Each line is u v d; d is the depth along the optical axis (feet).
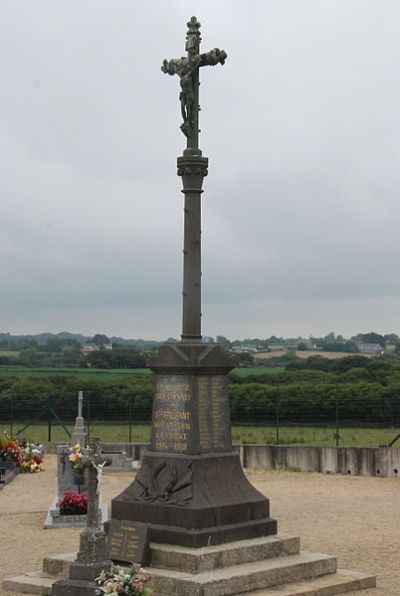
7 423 146.51
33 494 86.74
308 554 47.50
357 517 71.10
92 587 37.70
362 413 123.85
